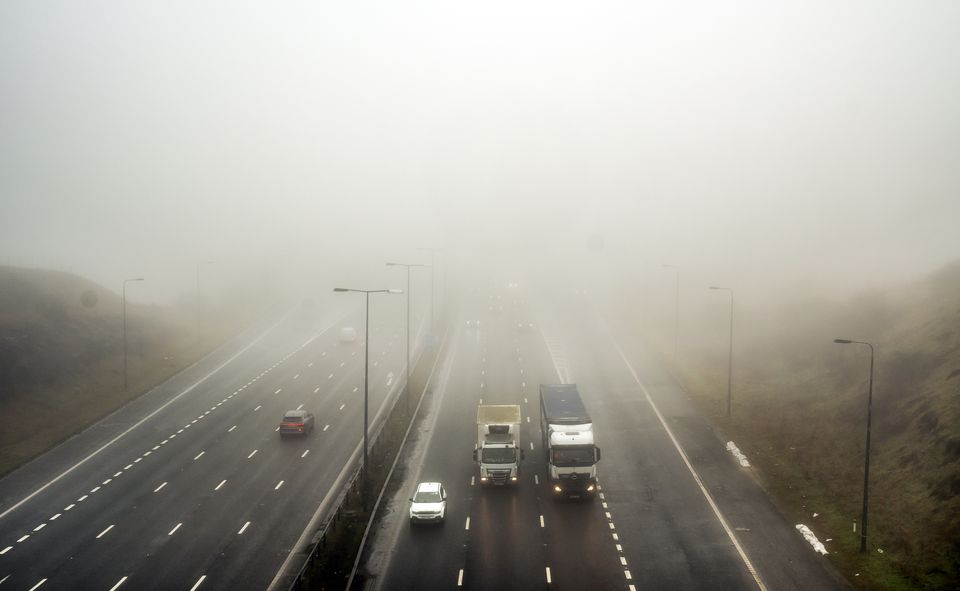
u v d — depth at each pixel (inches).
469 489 2326.5
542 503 2199.8
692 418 3051.2
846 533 1926.7
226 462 2583.7
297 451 2704.2
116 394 3464.6
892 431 2461.9
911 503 1994.3
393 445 2743.6
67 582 1692.9
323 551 1844.2
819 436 2672.2
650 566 1765.5
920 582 1633.9
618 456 2615.7
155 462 2586.1
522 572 1736.0
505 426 2358.5
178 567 1770.4
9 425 2960.1
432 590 1646.2
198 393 3540.8
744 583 1672.0
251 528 2011.6
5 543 1923.0
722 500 2198.6
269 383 3740.2
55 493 2293.3
